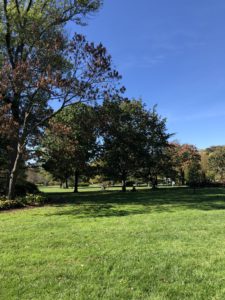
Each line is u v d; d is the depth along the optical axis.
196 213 13.22
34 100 18.72
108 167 32.94
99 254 7.27
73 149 21.03
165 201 18.61
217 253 7.27
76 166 29.44
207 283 5.61
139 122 33.91
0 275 6.09
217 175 52.59
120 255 7.19
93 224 10.89
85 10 19.59
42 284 5.64
